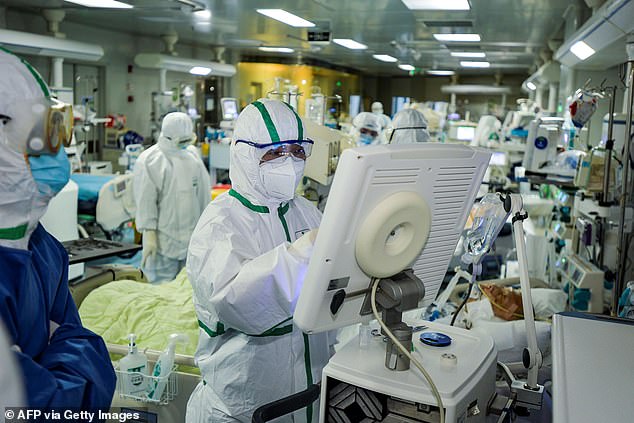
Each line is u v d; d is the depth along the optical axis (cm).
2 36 574
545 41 834
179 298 307
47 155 133
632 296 250
